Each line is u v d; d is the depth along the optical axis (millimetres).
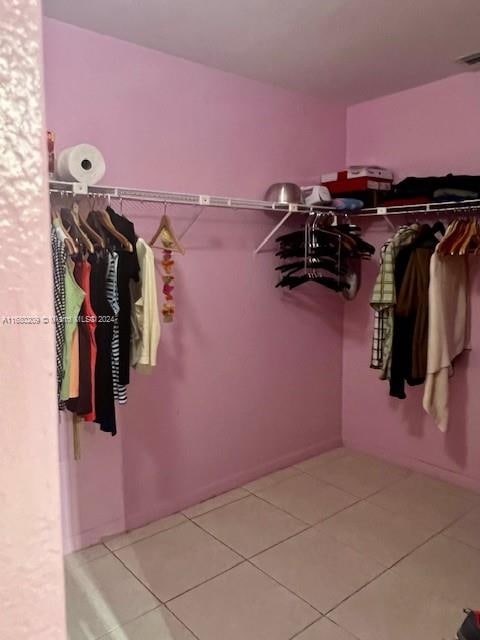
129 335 2062
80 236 1961
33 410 379
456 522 2598
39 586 396
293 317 3195
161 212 2510
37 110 360
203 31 2225
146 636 1846
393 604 2006
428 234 2791
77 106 2205
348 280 3133
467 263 2816
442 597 2045
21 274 363
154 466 2631
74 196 2117
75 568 2248
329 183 3111
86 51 2203
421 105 2961
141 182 2434
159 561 2291
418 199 2752
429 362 2652
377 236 3236
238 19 2115
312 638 1838
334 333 3459
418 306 2715
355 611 1970
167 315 2402
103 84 2268
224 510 2736
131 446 2539
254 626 1897
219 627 1892
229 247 2811
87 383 1952
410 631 1865
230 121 2742
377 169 2998
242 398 2982
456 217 2865
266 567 2242
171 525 2598
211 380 2822
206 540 2455
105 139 2301
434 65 2641
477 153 2756
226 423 2920
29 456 381
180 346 2672
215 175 2709
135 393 2529
